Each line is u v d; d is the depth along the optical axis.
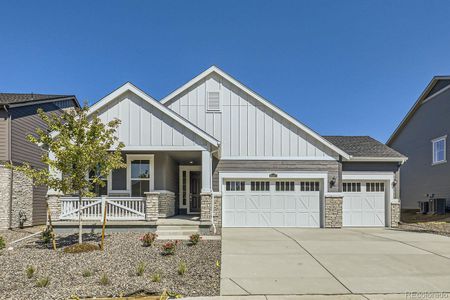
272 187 15.41
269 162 15.38
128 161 15.08
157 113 13.26
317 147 15.45
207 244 10.48
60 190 9.86
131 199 13.00
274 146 15.45
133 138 13.16
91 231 12.48
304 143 15.45
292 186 15.43
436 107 21.30
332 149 15.39
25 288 6.41
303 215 15.30
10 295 6.04
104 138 10.12
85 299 5.86
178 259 8.54
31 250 9.62
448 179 19.89
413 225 16.14
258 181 15.41
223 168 15.33
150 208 12.81
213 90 15.75
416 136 23.38
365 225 16.00
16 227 15.30
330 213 15.13
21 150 16.02
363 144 18.02
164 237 11.61
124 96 13.27
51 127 9.73
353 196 16.14
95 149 9.77
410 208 23.80
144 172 15.08
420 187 22.75
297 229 14.51
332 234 12.92
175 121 13.25
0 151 14.91
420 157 22.83
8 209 14.79
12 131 15.33
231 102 15.69
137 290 6.27
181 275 7.24
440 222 16.75
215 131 15.57
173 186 17.00
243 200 15.31
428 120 22.06
